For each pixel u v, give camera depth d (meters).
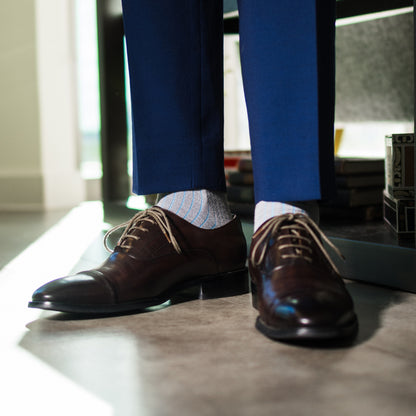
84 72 3.15
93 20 3.09
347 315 0.75
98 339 0.82
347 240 1.15
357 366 0.68
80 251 1.69
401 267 1.05
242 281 1.08
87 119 3.21
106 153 2.01
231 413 0.56
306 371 0.67
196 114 1.01
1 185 3.04
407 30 1.65
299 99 0.83
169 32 0.98
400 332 0.81
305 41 0.81
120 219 1.79
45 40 3.02
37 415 0.57
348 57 1.87
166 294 0.99
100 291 0.92
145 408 0.58
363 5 1.54
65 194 3.10
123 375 0.67
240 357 0.72
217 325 0.87
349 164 1.42
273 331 0.77
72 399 0.61
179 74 0.99
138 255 0.96
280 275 0.81
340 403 0.58
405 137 1.17
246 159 1.66
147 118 1.01
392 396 0.59
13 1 2.98
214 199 1.06
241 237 1.09
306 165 0.84
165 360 0.72
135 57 1.00
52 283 0.92
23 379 0.67
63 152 3.11
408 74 1.70
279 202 0.90
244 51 0.86
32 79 3.02
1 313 0.98
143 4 0.98
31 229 2.24
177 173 1.02
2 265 1.49
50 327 0.88
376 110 1.85
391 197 1.21
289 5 0.81
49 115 3.05
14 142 3.05
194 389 0.62
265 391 0.61
